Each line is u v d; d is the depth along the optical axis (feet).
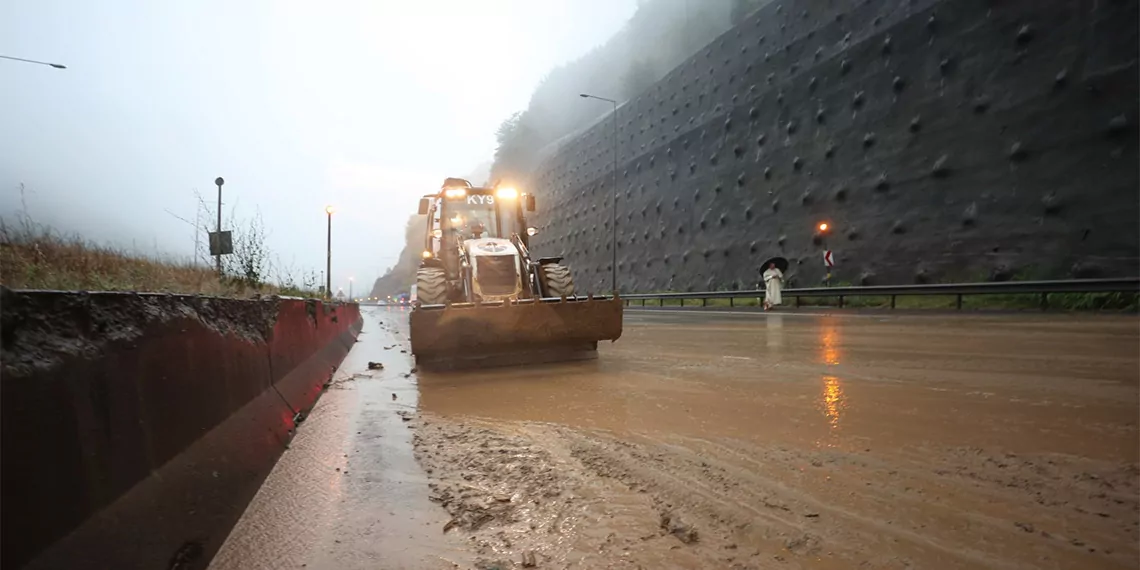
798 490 9.10
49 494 4.19
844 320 47.11
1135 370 18.97
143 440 5.83
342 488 9.39
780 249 84.94
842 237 75.72
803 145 84.17
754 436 12.21
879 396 15.89
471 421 14.21
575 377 20.51
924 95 68.54
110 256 14.65
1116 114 51.80
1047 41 57.57
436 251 29.45
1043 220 55.72
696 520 8.06
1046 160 56.34
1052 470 9.73
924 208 66.64
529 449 11.57
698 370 21.42
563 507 8.60
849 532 7.60
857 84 77.30
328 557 7.01
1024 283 50.75
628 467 10.32
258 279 22.62
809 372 20.34
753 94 95.61
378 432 13.20
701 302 96.89
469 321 22.66
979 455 10.57
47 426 4.25
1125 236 50.11
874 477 9.60
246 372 10.23
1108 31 53.06
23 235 12.16
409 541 7.50
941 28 67.67
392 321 80.94
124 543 4.93
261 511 8.31
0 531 3.65
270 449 10.41
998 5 62.03
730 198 96.73
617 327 24.29
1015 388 16.48
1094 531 7.52
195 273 18.38
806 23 88.58
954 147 64.49
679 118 114.42
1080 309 48.32
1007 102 60.18
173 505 6.05
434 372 23.21
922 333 33.24
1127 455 10.39
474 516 8.26
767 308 69.05
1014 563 6.75
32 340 4.31
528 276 27.32
